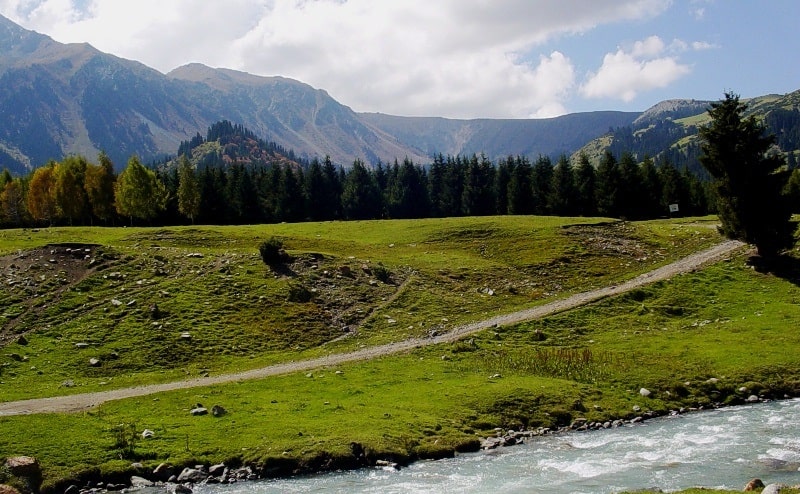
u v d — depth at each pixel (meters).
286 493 25.19
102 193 111.56
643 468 26.50
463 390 37.22
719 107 66.06
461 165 151.12
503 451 30.11
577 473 26.28
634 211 122.25
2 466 25.89
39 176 110.75
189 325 51.44
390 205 142.00
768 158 65.25
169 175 140.62
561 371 41.31
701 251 73.94
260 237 79.50
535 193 131.12
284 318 54.44
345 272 64.81
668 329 51.47
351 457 28.62
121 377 42.56
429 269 68.31
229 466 28.05
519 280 66.88
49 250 64.62
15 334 48.66
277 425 31.52
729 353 44.09
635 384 39.31
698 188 143.12
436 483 25.77
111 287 58.31
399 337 51.09
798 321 50.78
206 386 38.78
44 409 34.31
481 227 85.94
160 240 75.56
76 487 26.20
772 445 29.03
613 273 68.50
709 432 31.73
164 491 25.95
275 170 148.00
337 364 43.88
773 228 64.25
